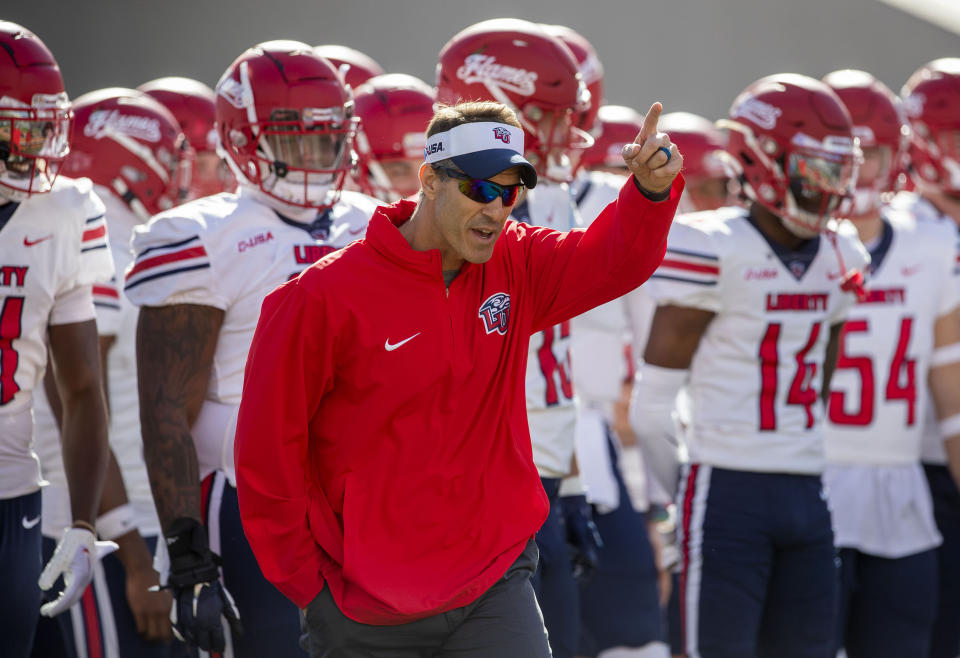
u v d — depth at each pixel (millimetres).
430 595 9938
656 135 9492
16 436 12570
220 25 46250
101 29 45625
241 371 12531
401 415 9945
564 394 14953
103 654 14195
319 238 13031
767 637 15688
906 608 17938
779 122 15305
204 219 12555
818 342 15703
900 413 18047
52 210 12719
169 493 11961
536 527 10453
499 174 9484
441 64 15836
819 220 15430
